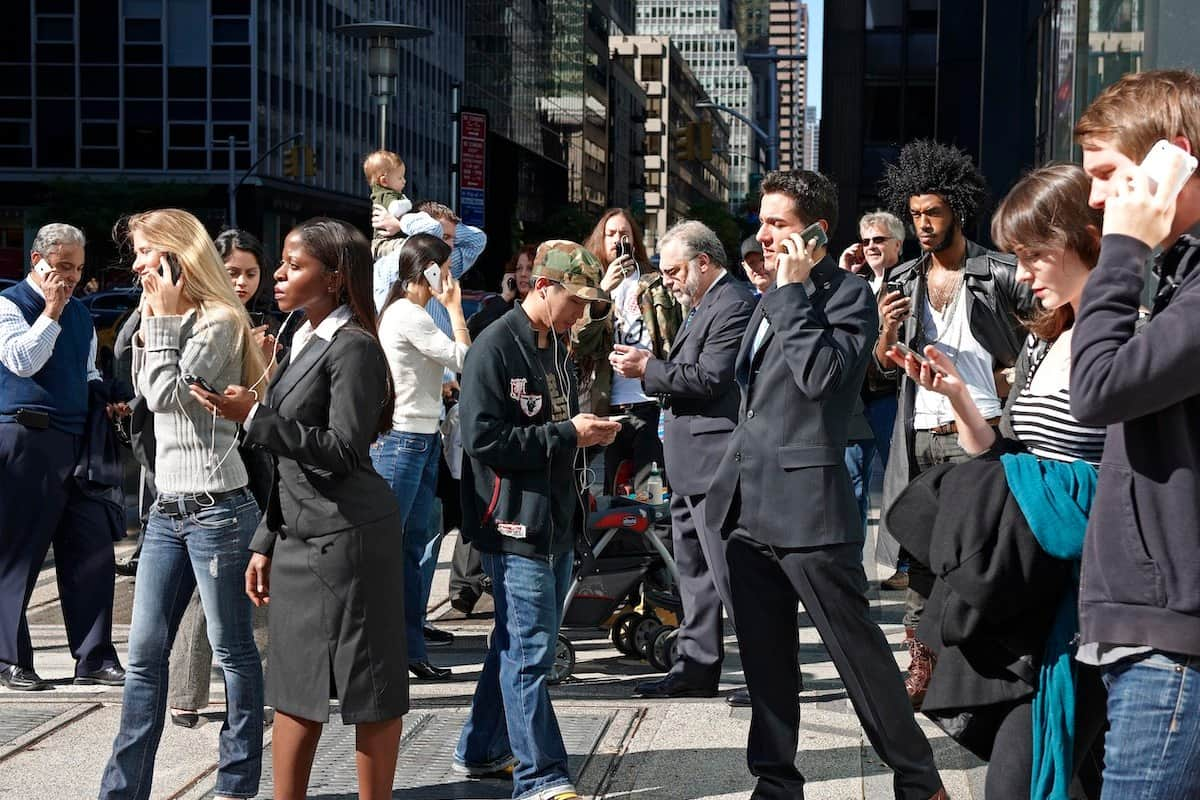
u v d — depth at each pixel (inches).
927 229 223.6
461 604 319.0
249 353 183.3
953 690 130.0
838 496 168.6
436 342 252.1
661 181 6264.8
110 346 1267.2
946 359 140.2
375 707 164.2
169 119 2659.9
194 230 182.2
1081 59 382.0
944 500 129.1
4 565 251.9
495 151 2394.2
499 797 193.6
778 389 170.6
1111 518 103.3
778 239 175.8
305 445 159.0
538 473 184.5
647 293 316.8
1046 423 131.1
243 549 180.7
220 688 253.6
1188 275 100.5
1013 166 666.8
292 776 167.5
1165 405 98.3
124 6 2652.6
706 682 247.0
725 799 190.7
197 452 178.5
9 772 203.5
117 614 320.2
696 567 247.1
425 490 261.7
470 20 3629.4
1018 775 127.3
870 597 327.3
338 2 3014.3
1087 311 101.7
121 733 179.6
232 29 2642.7
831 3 1348.4
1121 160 105.3
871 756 209.5
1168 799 100.9
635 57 6284.5
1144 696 101.3
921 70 1359.5
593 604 265.9
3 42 2664.9
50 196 2501.2
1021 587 124.0
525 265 347.6
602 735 222.2
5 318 251.3
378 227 307.3
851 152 1348.4
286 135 2790.4
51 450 251.9
